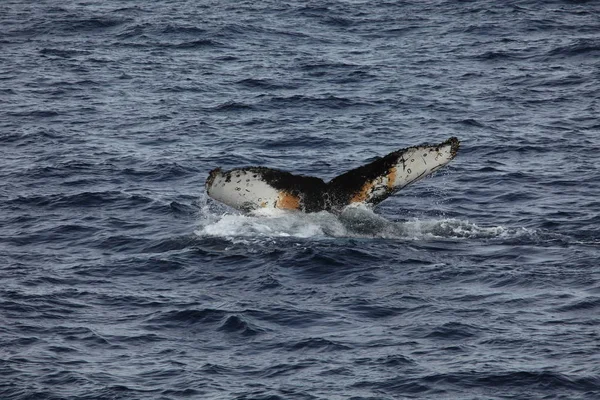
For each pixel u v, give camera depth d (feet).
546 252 259.60
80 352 204.33
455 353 201.98
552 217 294.66
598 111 435.94
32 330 214.28
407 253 256.73
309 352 204.13
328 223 266.77
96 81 495.82
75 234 281.74
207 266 250.16
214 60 547.49
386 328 214.69
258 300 230.07
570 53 547.90
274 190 266.36
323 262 249.14
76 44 583.17
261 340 209.87
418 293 232.73
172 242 269.03
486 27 616.39
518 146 381.19
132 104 452.76
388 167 265.13
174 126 414.62
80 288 238.68
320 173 352.69
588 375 190.70
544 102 454.81
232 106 448.24
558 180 335.26
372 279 241.14
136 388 189.37
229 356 203.21
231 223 273.13
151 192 322.34
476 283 238.27
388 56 554.05
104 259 260.01
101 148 379.35
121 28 622.54
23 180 337.31
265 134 402.93
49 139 393.09
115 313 223.92
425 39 595.06
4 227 288.51
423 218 295.07
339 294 232.73
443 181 333.62
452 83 492.54
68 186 329.72
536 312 220.84
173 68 527.81
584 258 253.65
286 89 482.28
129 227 286.87
